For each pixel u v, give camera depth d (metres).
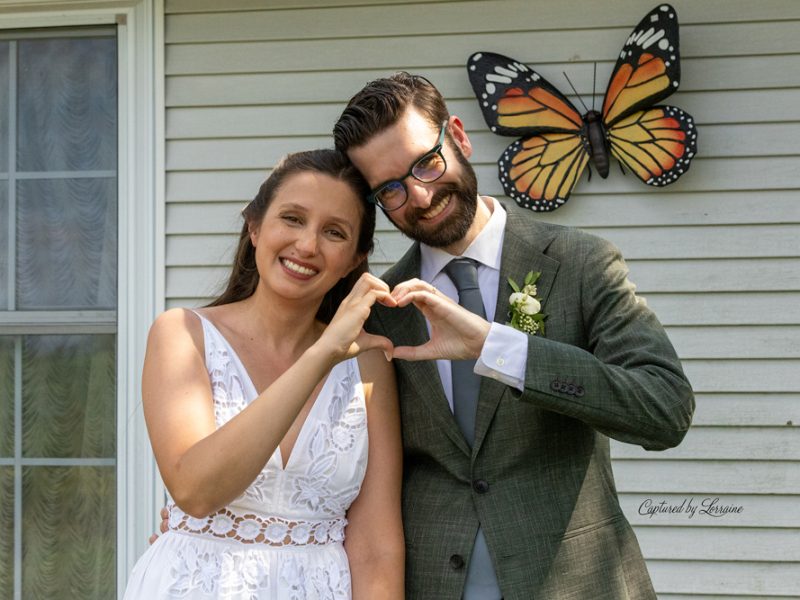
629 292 2.03
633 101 3.32
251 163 3.51
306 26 3.52
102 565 3.54
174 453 1.89
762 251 3.34
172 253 3.52
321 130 3.51
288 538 2.01
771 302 3.33
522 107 3.37
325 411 2.07
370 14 3.50
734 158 3.36
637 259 3.37
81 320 3.57
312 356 1.85
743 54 3.37
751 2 3.38
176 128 3.54
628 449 3.35
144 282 3.52
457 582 1.97
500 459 2.00
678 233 3.36
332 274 2.04
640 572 2.04
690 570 3.31
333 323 1.88
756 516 3.30
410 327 2.15
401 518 2.10
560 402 1.85
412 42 3.48
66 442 3.57
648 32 3.31
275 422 1.81
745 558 3.29
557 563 1.95
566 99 3.36
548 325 2.03
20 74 3.65
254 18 3.54
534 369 1.85
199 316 2.11
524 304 1.99
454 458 2.05
